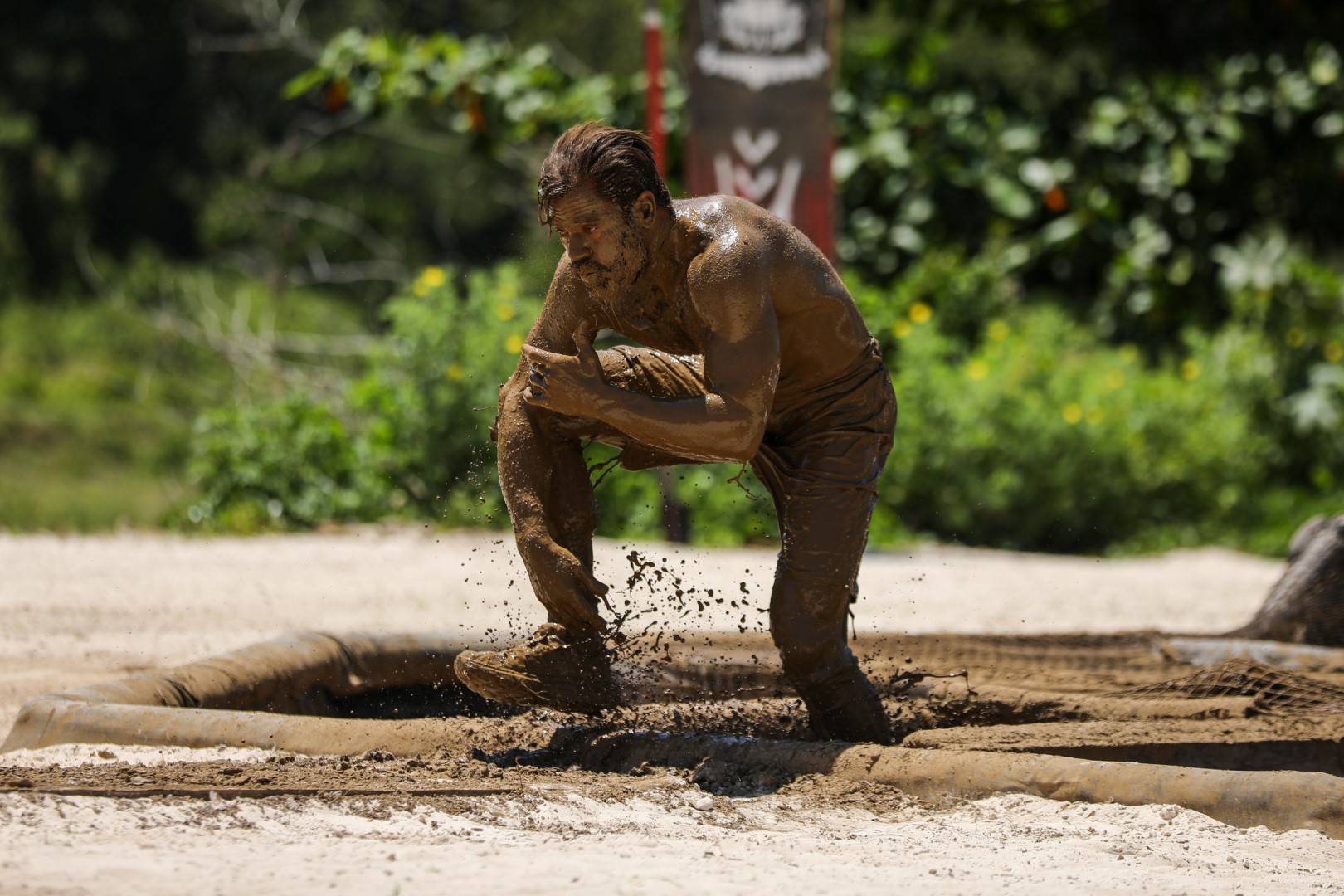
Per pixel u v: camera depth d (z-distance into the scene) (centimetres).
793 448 1070
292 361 4944
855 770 968
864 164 3828
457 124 3716
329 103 3672
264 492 2794
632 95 3644
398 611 1858
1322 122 4041
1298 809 876
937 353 3275
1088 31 4431
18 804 791
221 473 2817
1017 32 4472
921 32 4203
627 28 6506
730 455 970
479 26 6381
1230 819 884
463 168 6288
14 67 6519
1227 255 3900
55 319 5778
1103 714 1205
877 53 4012
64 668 1413
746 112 2708
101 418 5022
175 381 5284
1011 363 3344
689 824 850
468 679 1016
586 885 689
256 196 6169
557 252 1492
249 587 2036
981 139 3884
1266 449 3556
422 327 2869
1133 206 3947
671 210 972
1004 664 1496
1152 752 1001
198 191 6581
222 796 834
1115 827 864
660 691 1311
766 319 965
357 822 798
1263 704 1218
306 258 6138
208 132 6675
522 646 1033
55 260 6238
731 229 971
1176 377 3647
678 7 4003
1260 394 3612
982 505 3117
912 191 3838
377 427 2847
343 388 3084
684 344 1012
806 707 1090
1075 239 3841
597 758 1025
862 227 3791
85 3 6600
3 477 4103
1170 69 4419
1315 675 1388
